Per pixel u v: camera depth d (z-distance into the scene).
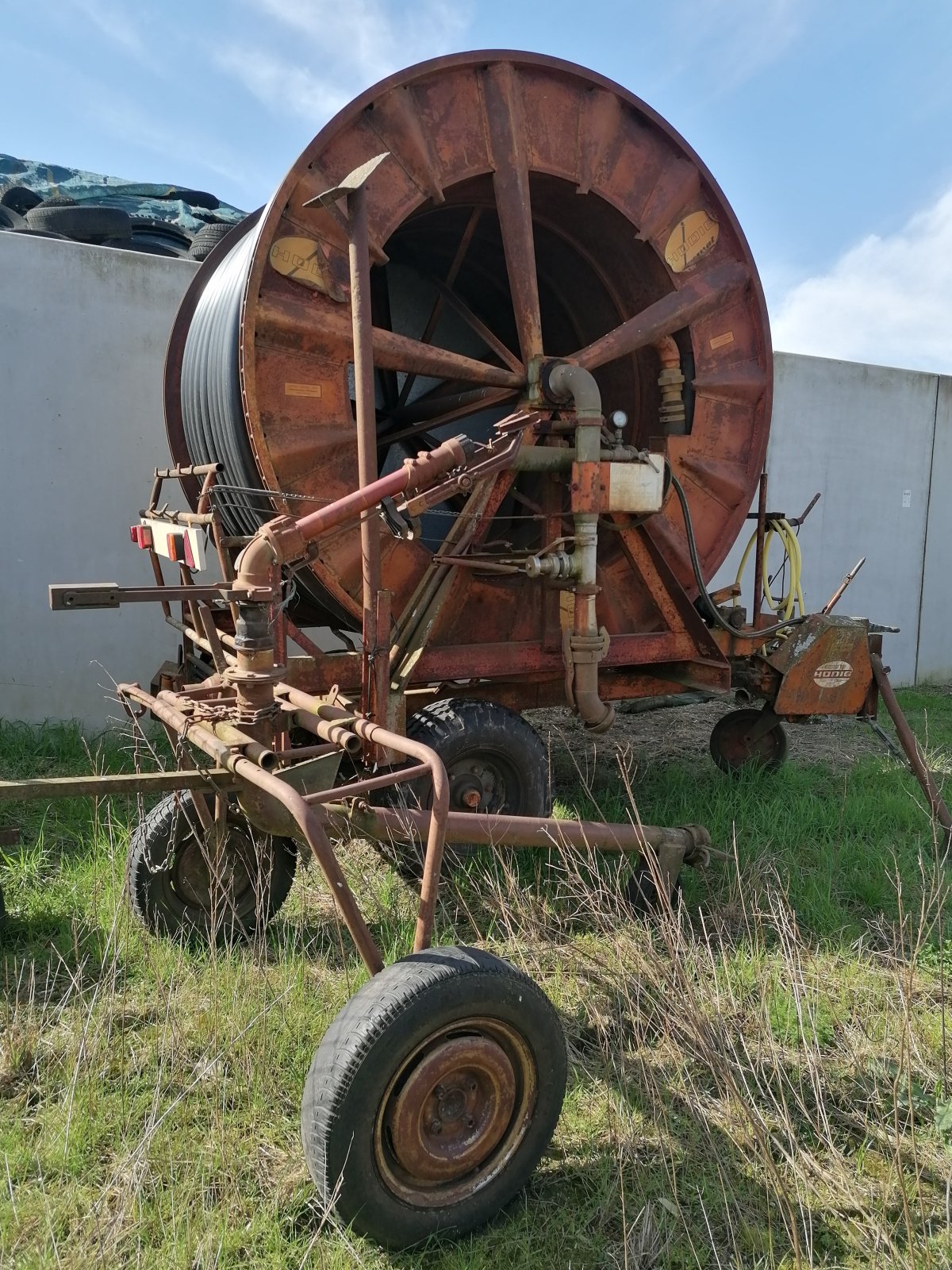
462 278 6.51
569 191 4.82
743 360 5.30
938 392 10.38
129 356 6.52
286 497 3.90
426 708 4.25
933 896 3.74
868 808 5.41
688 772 6.20
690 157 5.00
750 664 5.42
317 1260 2.16
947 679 11.08
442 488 3.53
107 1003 2.96
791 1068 2.97
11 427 6.16
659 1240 2.29
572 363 4.41
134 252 6.48
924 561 10.62
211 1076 2.75
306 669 4.09
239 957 3.48
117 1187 2.34
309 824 2.28
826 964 3.63
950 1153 2.61
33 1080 2.79
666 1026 2.92
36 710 6.43
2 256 6.02
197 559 3.56
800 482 9.50
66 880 3.99
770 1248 2.16
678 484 4.78
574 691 4.37
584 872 4.03
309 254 4.00
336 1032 2.14
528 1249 2.26
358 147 4.11
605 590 4.99
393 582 4.37
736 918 4.00
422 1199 2.21
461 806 4.20
